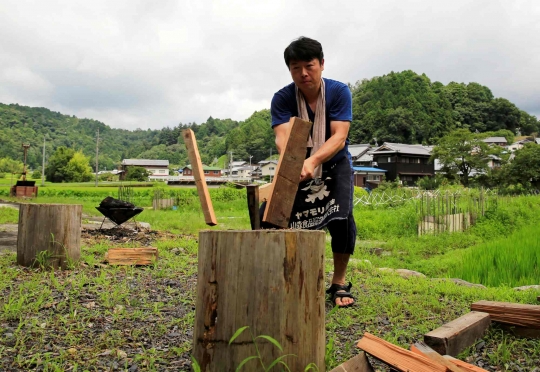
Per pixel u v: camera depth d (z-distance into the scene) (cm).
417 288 437
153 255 507
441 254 1084
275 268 191
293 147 234
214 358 195
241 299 193
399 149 5300
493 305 300
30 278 417
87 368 225
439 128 7656
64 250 463
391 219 1475
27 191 2709
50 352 243
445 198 1519
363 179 5219
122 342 262
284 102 344
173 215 1702
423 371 191
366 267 575
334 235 355
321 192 341
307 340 194
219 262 195
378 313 340
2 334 268
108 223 1078
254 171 8425
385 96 7831
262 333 191
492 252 811
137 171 7462
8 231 829
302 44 312
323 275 203
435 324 312
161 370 226
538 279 661
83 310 318
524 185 3650
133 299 353
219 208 2491
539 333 280
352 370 198
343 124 323
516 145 7194
